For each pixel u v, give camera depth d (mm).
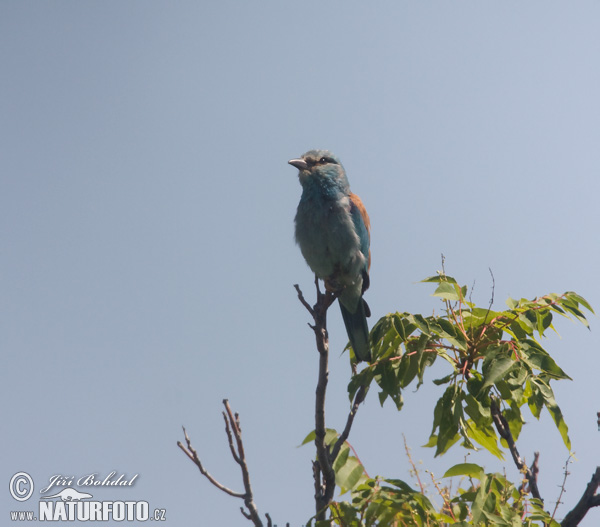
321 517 8680
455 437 9828
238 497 8836
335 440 9445
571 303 9797
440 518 8375
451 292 9805
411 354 9477
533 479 9594
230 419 8984
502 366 9109
